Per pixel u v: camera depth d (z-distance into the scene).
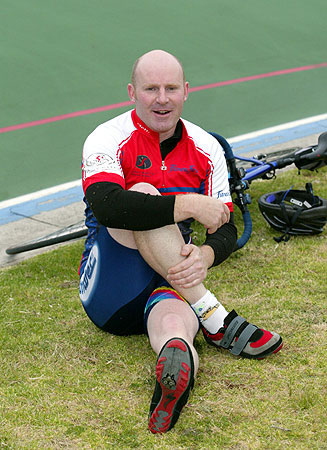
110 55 8.52
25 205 5.08
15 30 9.14
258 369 2.58
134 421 2.28
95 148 2.60
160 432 2.21
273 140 6.37
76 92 7.50
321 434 2.18
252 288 3.36
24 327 3.00
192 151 2.70
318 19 10.29
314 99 7.61
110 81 7.81
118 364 2.67
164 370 2.15
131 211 2.40
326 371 2.56
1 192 5.35
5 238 4.46
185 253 2.44
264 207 3.99
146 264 2.56
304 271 3.52
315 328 2.91
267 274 3.51
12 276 3.70
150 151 2.67
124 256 2.54
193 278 2.46
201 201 2.47
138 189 2.53
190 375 2.20
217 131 6.68
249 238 4.02
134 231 2.46
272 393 2.42
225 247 2.67
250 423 2.25
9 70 7.96
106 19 9.71
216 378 2.53
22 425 2.25
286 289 3.32
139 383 2.52
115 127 2.68
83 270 2.84
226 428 2.23
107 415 2.31
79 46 8.73
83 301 2.77
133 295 2.59
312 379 2.51
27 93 7.42
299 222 3.91
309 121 6.93
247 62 8.68
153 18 9.89
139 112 2.63
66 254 4.02
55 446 2.14
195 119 7.00
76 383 2.52
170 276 2.46
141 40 9.07
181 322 2.39
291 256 3.73
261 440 2.16
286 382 2.49
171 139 2.68
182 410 2.33
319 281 3.40
